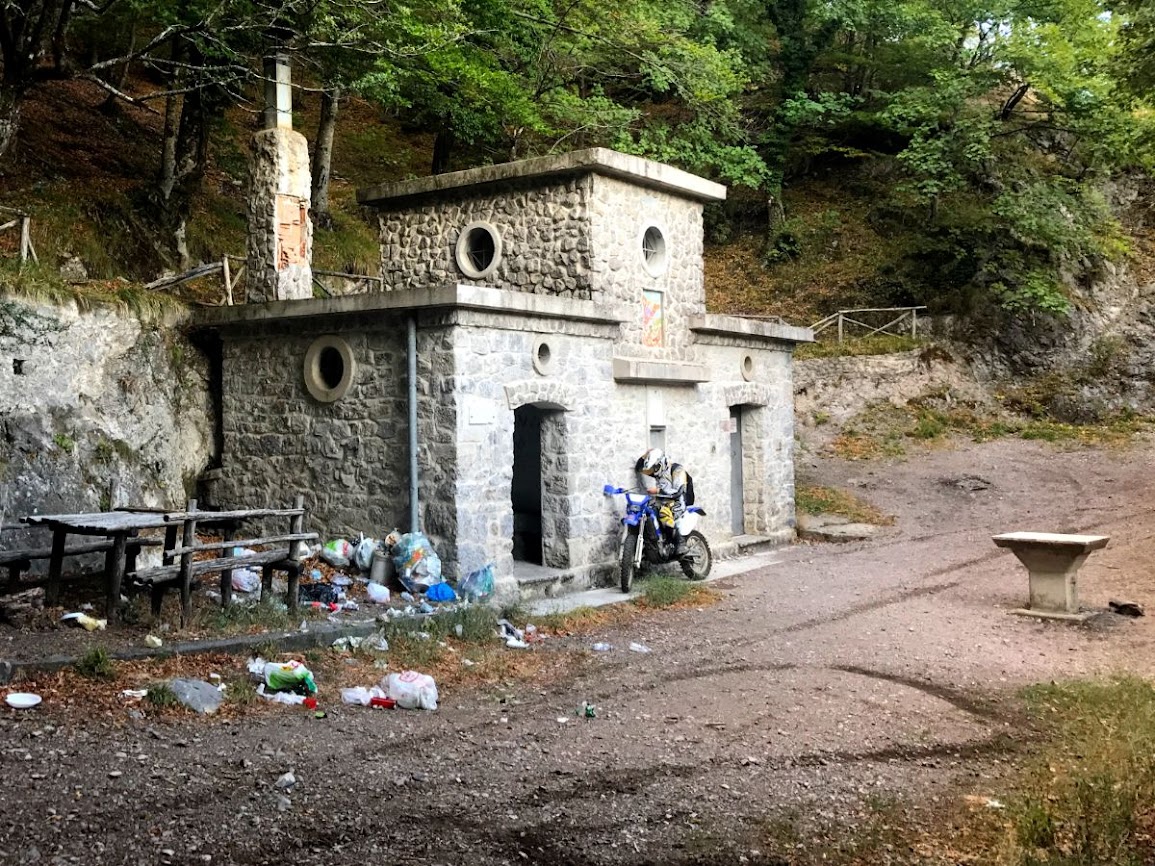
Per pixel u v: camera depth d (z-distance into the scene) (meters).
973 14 24.00
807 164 28.80
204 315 12.38
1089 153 24.48
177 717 6.05
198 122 16.39
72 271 13.64
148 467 11.41
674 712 6.90
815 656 8.58
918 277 24.53
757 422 15.80
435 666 7.89
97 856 4.09
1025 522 16.11
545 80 18.89
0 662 6.28
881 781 5.53
